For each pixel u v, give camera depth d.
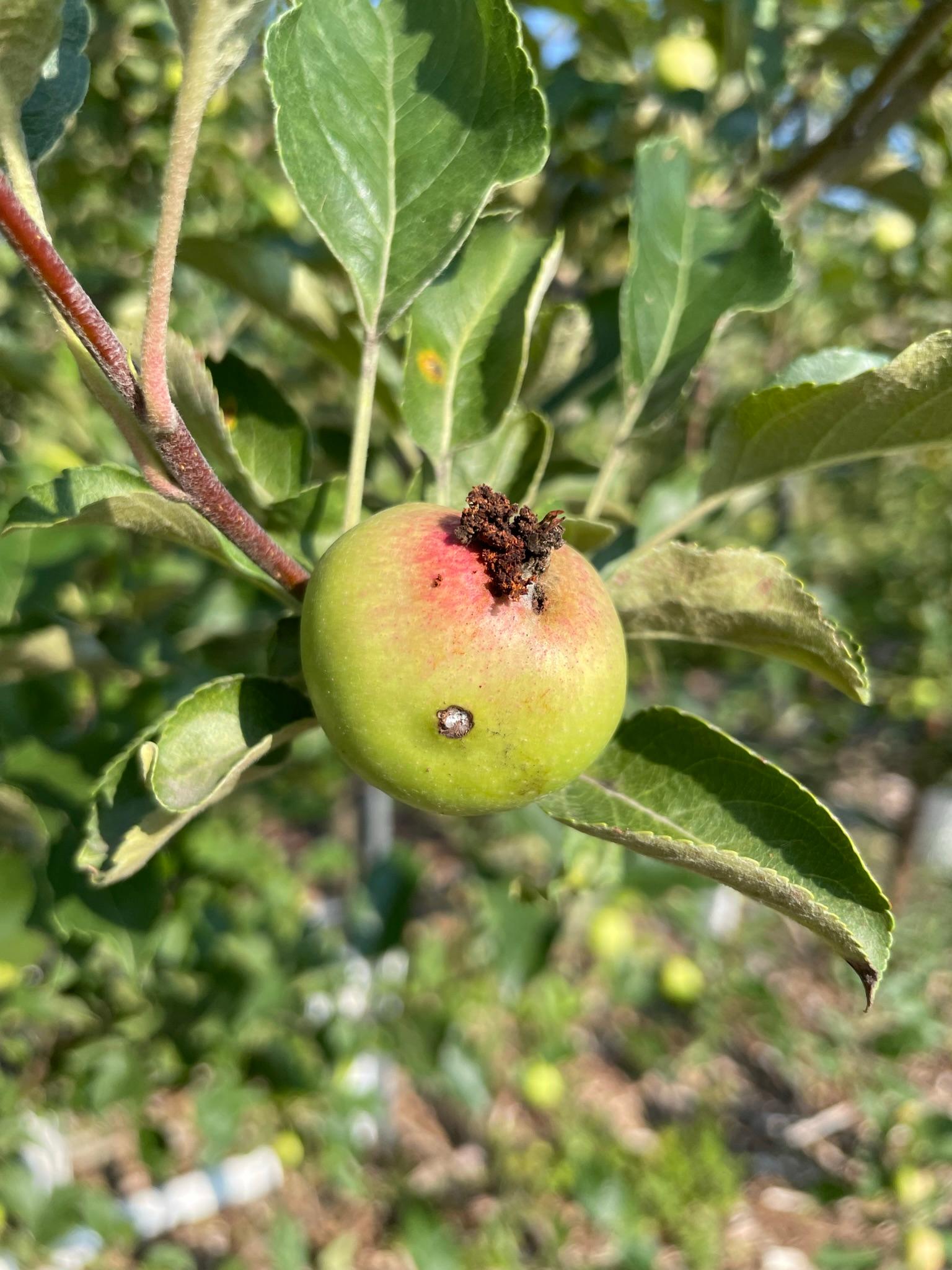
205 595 0.37
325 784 0.61
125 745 0.30
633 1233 0.65
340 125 0.17
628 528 0.29
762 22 0.34
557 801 0.16
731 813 0.16
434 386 0.20
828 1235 0.71
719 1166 0.71
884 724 0.92
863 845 1.00
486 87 0.18
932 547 0.83
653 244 0.22
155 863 0.26
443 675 0.13
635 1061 0.79
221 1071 0.52
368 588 0.14
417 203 0.18
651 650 0.32
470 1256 0.63
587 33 0.38
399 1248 0.65
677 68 0.36
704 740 0.16
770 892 0.14
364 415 0.18
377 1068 0.70
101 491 0.16
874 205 0.46
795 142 0.39
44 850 0.34
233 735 0.16
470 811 0.14
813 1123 0.79
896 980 0.79
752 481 0.19
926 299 0.51
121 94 0.43
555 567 0.14
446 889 0.86
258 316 0.44
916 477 0.79
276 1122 0.63
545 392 0.25
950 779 0.84
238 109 0.50
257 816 0.61
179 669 0.33
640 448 0.45
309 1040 0.56
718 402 0.52
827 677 0.18
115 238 0.45
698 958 0.81
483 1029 0.74
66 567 0.32
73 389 0.36
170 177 0.12
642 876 0.40
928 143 0.42
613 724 0.15
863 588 0.85
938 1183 0.70
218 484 0.15
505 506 0.14
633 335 0.21
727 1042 0.87
